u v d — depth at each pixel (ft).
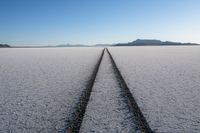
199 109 23.49
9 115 22.52
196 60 83.20
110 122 19.92
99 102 25.89
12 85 37.76
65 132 18.11
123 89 31.91
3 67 66.54
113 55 122.72
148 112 22.58
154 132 17.94
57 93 31.14
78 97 28.66
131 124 19.42
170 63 72.79
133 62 77.36
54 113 22.77
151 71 52.85
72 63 76.84
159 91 31.53
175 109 23.50
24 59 101.09
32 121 20.76
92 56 116.67
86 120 20.43
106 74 46.60
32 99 28.32
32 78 44.96
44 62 83.56
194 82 38.11
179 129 18.48
